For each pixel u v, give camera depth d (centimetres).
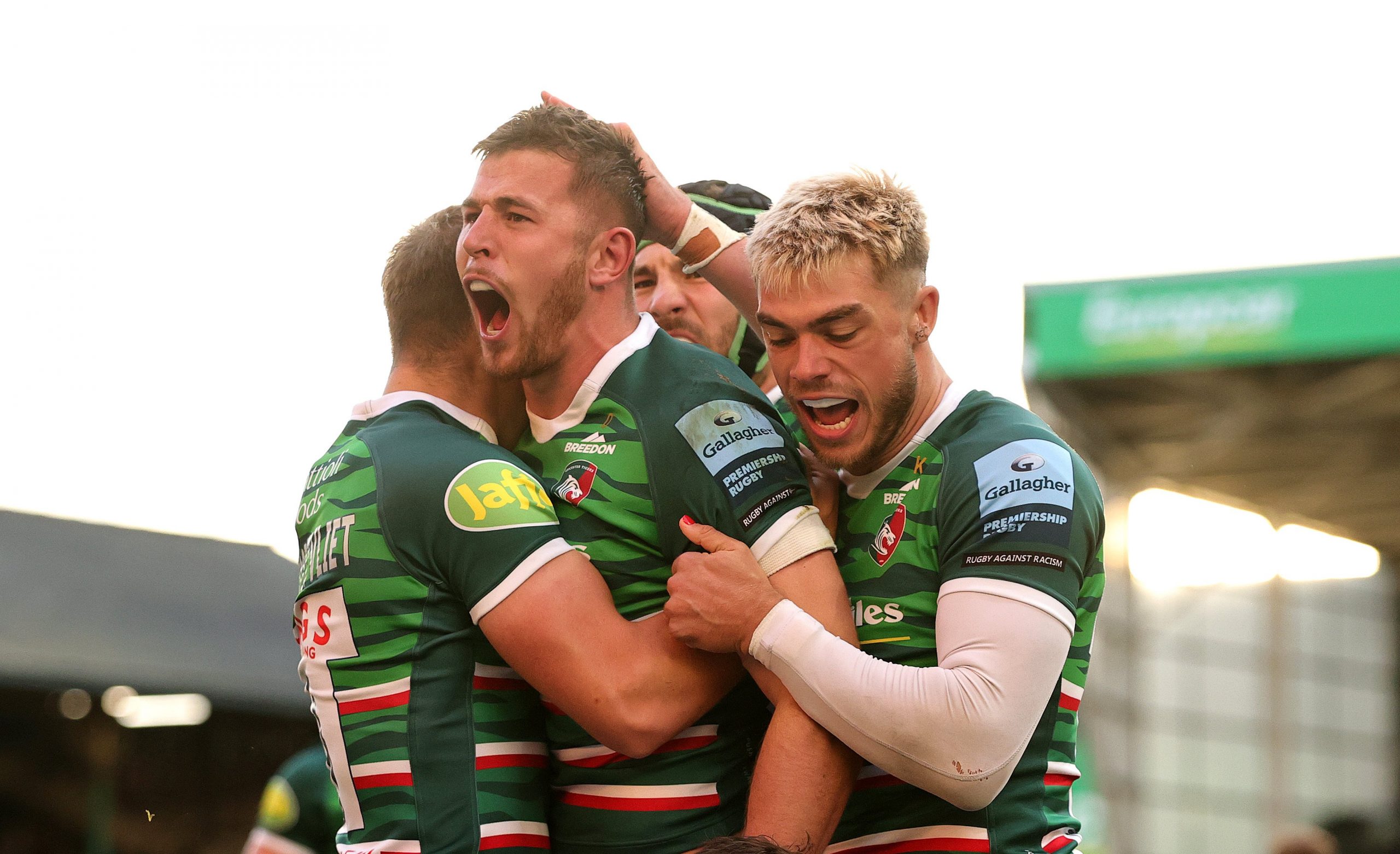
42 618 689
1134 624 1332
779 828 203
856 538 229
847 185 217
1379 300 1098
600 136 232
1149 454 1354
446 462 220
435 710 217
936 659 217
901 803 218
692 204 257
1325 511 1527
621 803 221
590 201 228
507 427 243
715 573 212
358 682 221
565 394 232
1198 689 1698
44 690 667
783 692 211
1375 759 1717
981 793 203
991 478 216
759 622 208
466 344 239
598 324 231
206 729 757
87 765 730
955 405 231
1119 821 1267
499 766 220
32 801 720
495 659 224
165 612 736
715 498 219
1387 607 1761
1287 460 1388
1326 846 852
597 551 222
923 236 220
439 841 214
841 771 207
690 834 220
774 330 220
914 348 226
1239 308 1133
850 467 225
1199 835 1653
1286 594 1723
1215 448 1327
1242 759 1680
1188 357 1141
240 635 746
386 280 247
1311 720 1708
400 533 219
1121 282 1166
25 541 749
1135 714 1308
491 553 213
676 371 231
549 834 228
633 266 238
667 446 223
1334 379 1216
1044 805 221
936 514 221
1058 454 220
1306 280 1116
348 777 222
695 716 216
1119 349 1156
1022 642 203
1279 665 1556
